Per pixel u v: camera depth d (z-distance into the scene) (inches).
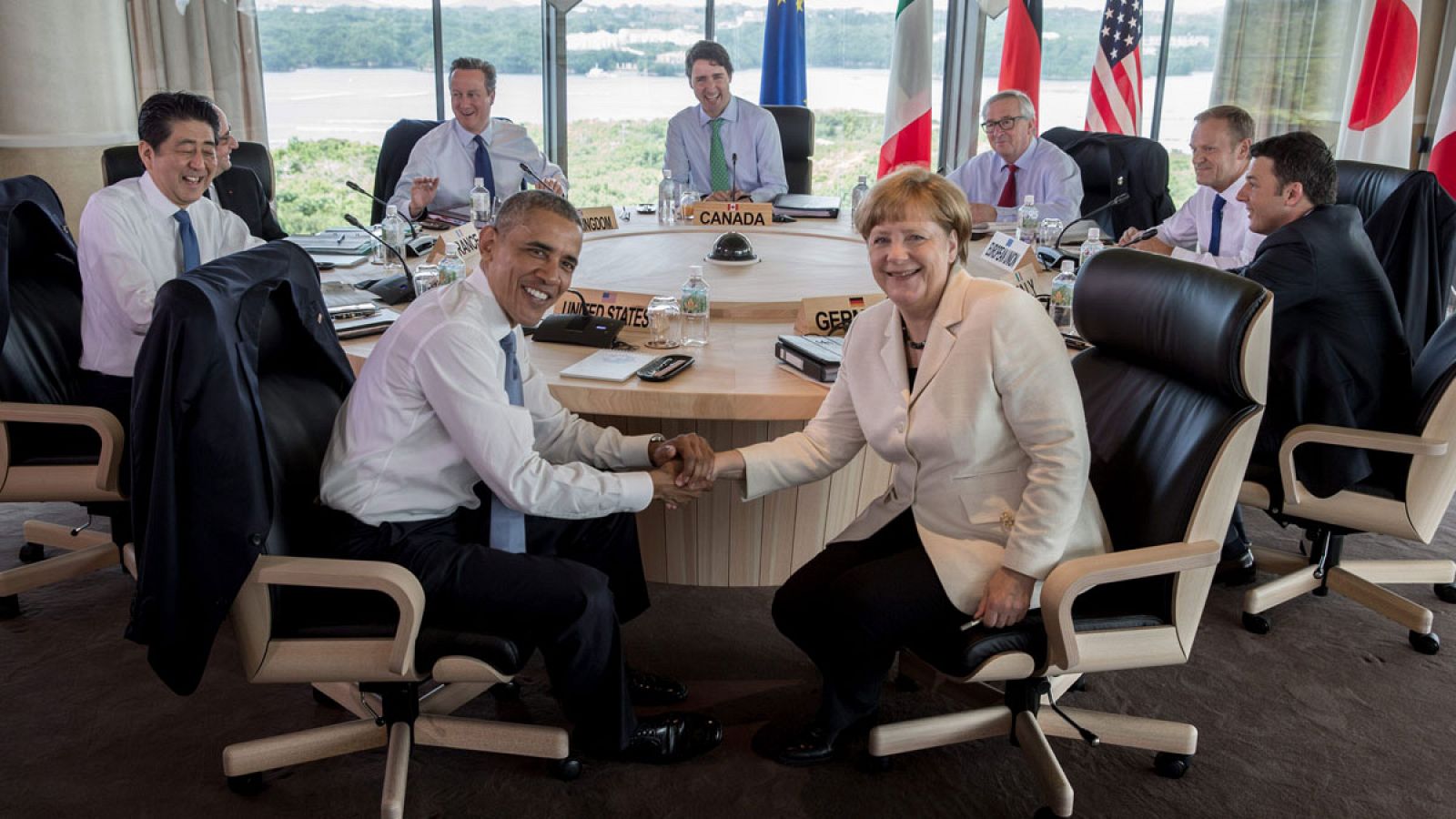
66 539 115.3
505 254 75.7
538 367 95.2
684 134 199.5
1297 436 96.9
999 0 238.1
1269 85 250.8
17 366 98.8
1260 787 84.1
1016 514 75.2
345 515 77.9
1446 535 132.5
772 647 104.2
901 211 74.9
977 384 74.9
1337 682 99.1
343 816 79.2
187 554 65.9
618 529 88.0
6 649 100.7
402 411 75.6
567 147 254.4
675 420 99.2
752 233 161.3
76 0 199.6
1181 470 73.6
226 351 65.3
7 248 93.5
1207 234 152.3
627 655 101.7
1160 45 268.2
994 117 175.0
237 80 221.5
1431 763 87.4
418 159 175.8
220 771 84.0
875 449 81.9
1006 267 129.6
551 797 81.6
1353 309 100.0
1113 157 178.5
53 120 200.8
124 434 94.1
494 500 79.7
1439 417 92.6
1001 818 80.1
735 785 83.2
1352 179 135.1
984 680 74.2
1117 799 82.4
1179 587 74.3
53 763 84.4
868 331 82.7
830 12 258.5
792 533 105.0
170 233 113.5
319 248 145.9
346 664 71.2
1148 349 78.4
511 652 71.7
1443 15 237.5
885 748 82.7
